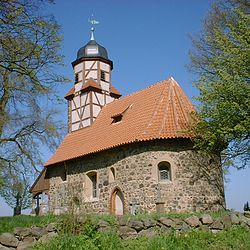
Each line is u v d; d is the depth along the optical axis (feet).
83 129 96.78
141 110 77.46
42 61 40.11
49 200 90.53
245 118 59.93
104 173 74.69
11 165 65.41
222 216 39.14
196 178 66.28
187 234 34.27
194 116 67.77
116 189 71.00
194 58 78.33
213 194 67.31
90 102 101.40
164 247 30.66
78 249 29.68
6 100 47.16
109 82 108.78
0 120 50.88
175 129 67.26
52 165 90.12
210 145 63.41
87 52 108.27
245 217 40.22
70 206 35.78
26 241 32.76
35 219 37.50
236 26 68.08
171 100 73.97
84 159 80.84
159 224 36.83
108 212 71.46
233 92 59.88
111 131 80.23
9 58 37.99
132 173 67.97
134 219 36.42
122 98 91.66
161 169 66.85
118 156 71.82
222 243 32.58
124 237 35.17
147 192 65.10
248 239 33.37
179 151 66.74
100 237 31.89
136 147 68.39
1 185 64.75
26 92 45.09
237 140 61.21
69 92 107.86
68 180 84.33
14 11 34.81
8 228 33.76
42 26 37.60
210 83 63.82
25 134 65.92
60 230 33.19
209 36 74.23
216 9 77.05
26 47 38.22
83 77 106.52
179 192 64.69
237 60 61.36
